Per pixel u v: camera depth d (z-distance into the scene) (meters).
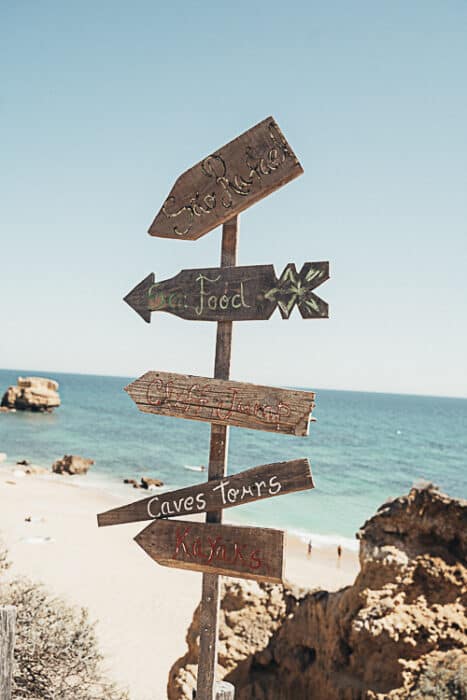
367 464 78.12
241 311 5.62
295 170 5.57
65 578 24.52
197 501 5.59
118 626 19.61
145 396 5.88
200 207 5.92
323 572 29.70
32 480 52.47
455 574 10.35
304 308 5.34
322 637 10.56
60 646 10.59
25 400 111.44
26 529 32.78
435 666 9.59
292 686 10.54
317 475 67.44
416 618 10.05
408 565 10.43
